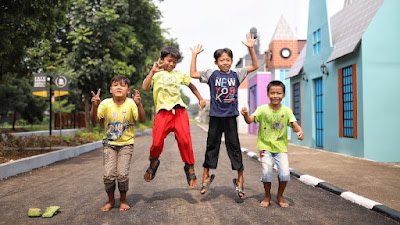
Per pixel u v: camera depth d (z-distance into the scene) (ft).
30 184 18.76
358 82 29.94
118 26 66.90
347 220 11.75
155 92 13.96
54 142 38.34
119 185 13.07
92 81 64.75
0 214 12.64
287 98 58.49
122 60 67.77
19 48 35.12
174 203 14.07
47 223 11.46
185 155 13.98
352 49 29.71
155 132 13.69
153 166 14.39
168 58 13.99
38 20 32.30
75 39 60.59
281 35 59.72
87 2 61.67
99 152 39.11
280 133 13.61
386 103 29.09
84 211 12.94
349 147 31.91
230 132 14.38
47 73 50.78
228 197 15.21
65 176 21.53
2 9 29.30
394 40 29.30
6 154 28.45
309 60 42.01
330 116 36.19
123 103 13.42
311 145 41.42
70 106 115.24
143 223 11.37
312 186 18.02
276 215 12.32
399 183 17.95
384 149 29.01
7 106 83.66
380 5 29.45
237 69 14.87
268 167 13.57
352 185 17.40
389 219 11.89
